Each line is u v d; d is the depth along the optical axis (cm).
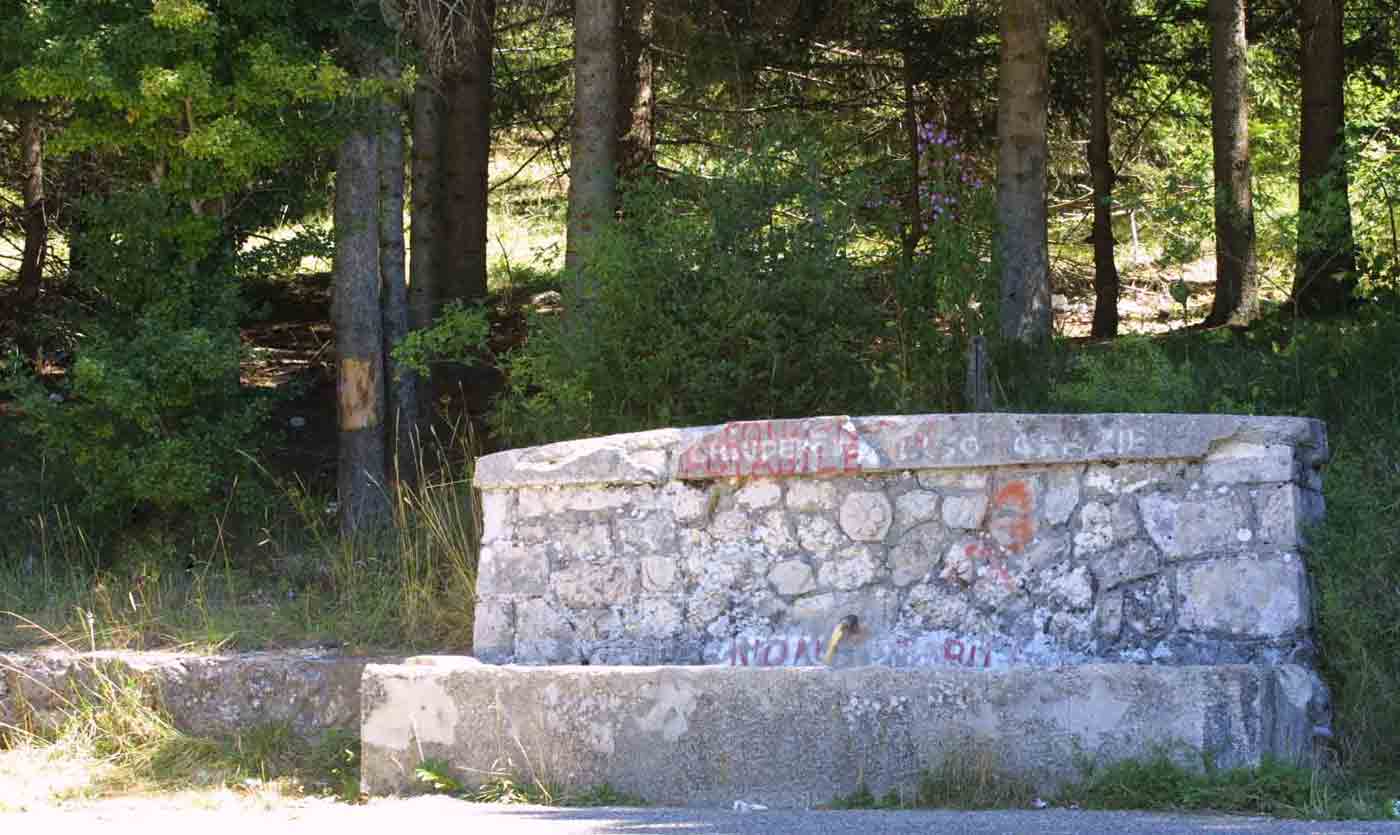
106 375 1002
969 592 728
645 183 1042
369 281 1097
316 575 1005
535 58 1822
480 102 1614
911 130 1764
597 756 696
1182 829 536
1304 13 1473
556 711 705
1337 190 1182
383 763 727
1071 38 1698
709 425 854
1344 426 884
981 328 1038
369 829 605
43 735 834
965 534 732
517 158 2333
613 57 1160
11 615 952
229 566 1038
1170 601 697
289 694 819
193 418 1062
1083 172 2175
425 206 1386
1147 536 705
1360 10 1655
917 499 741
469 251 1611
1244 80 1462
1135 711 628
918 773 651
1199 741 618
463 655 833
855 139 1870
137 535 1079
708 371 941
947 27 1703
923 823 570
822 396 955
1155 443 705
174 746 802
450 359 1192
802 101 1844
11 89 1006
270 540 1058
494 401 1090
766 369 951
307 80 991
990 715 645
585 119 1150
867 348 1006
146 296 1068
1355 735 659
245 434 1095
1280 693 638
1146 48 1753
